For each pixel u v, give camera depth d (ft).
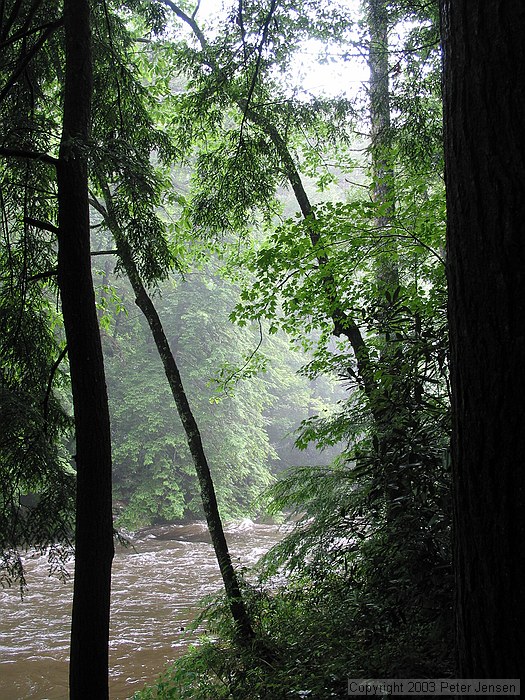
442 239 15.64
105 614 10.25
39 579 37.78
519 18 5.30
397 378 11.55
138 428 61.52
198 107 20.72
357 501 13.19
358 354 16.46
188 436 17.98
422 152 18.30
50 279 14.66
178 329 65.92
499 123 5.31
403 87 18.88
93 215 52.16
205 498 17.84
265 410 83.10
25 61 12.10
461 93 5.65
